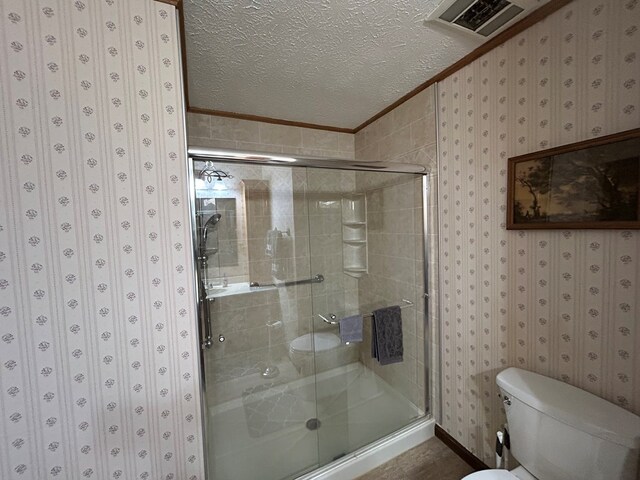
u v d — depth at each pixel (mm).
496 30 1060
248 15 932
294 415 1732
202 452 902
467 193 1293
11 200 656
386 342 1676
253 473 1371
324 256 1918
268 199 1710
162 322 823
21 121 656
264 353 1762
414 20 986
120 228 761
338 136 2107
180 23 869
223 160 1109
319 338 1906
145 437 819
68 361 725
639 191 760
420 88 1483
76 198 713
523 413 949
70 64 691
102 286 750
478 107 1211
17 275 669
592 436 785
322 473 1323
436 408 1574
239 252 1639
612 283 847
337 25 997
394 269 1764
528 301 1082
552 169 957
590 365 912
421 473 1362
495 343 1221
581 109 887
